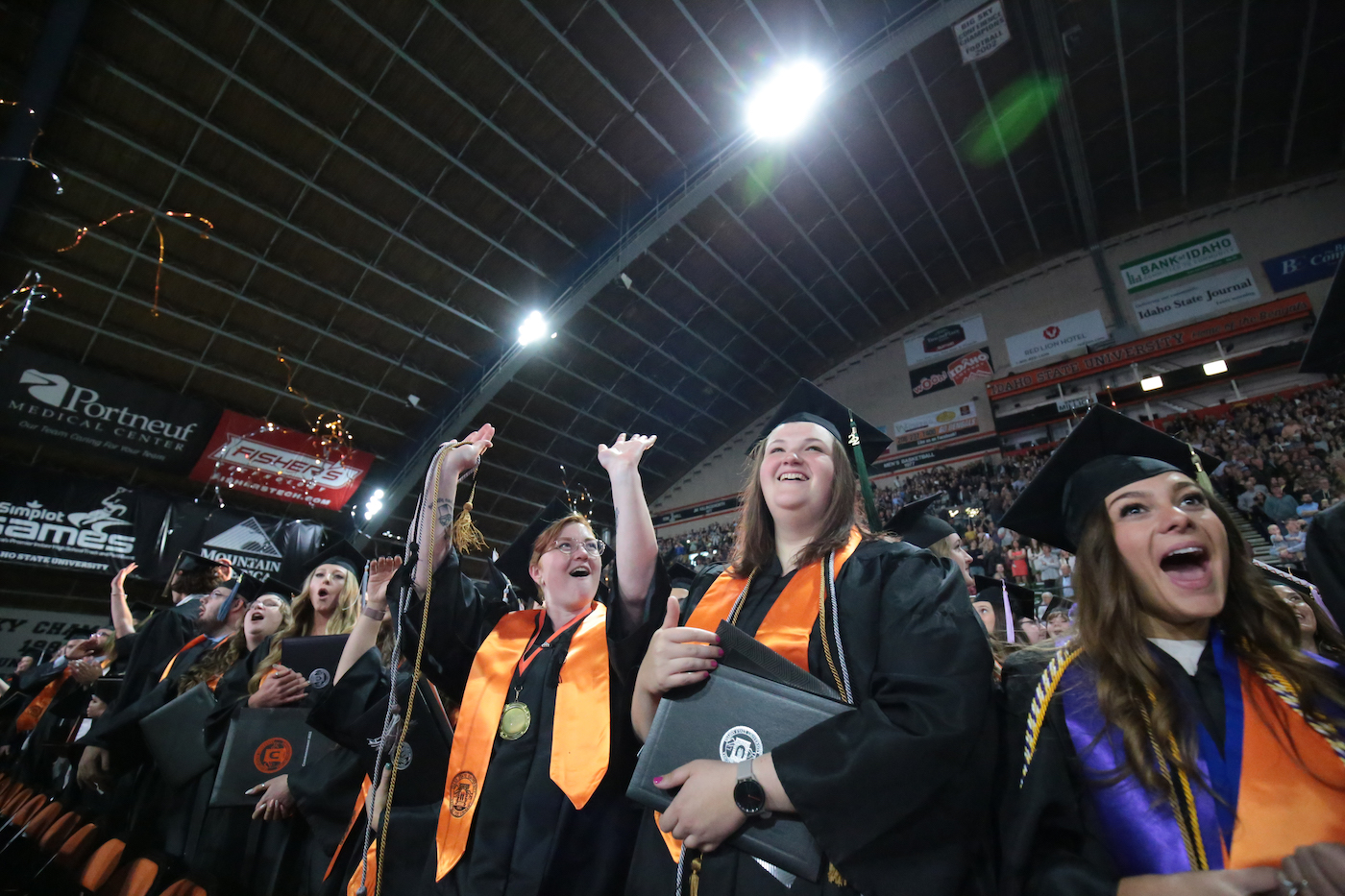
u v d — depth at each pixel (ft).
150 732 9.12
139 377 43.57
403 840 6.12
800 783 3.33
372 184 41.06
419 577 6.47
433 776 6.45
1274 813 3.42
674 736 3.93
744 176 48.60
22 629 41.19
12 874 10.00
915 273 63.31
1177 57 45.60
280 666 8.73
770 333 63.72
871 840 3.15
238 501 49.65
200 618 13.30
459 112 39.73
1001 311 62.23
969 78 46.21
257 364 46.29
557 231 47.93
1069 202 56.03
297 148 38.29
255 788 7.99
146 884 7.69
